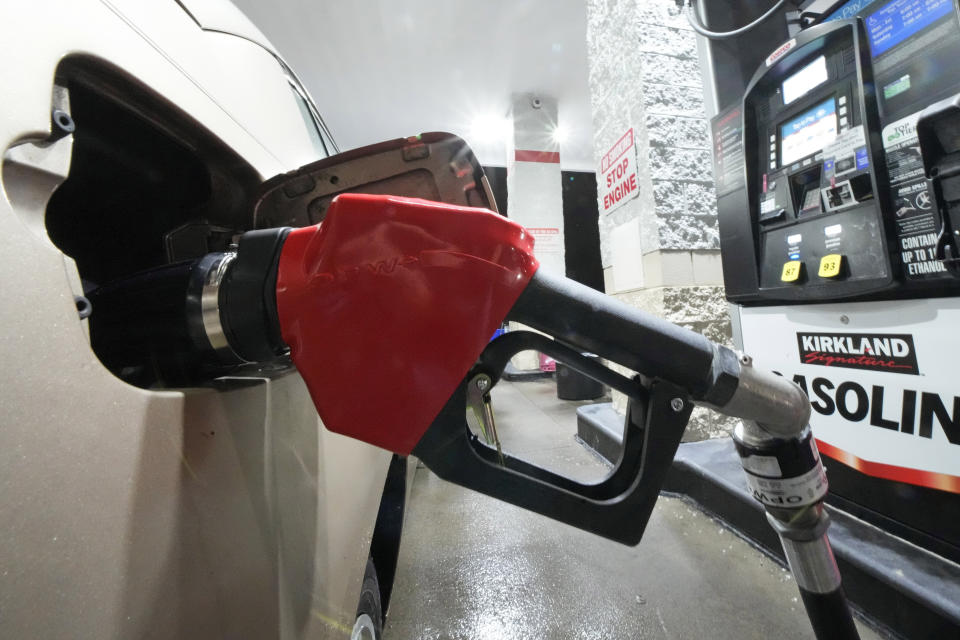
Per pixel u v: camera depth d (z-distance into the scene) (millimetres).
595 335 385
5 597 224
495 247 366
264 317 382
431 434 380
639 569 1597
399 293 359
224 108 654
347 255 359
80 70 398
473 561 1703
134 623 292
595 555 1705
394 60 5328
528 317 382
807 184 1479
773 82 1539
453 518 2086
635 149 2600
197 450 379
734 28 2006
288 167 885
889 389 1297
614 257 2939
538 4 4422
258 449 480
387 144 784
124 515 296
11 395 242
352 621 775
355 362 367
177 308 416
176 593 332
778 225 1557
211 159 664
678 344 400
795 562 561
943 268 1070
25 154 304
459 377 371
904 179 1143
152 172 654
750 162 1644
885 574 1169
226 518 401
